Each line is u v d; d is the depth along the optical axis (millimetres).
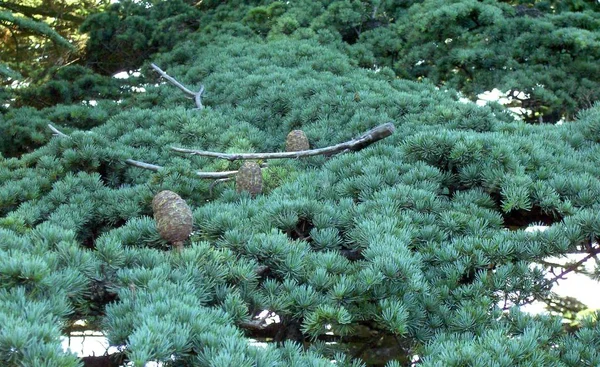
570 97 9844
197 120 6727
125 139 6383
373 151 5250
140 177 5754
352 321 3326
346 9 11211
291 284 3268
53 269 2746
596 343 3393
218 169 5602
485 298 3516
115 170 5758
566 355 3277
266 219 4000
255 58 9656
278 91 7539
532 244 3832
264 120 7316
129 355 2336
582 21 10531
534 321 3506
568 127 6031
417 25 10477
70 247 2938
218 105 8266
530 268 3725
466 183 4621
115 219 5086
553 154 5270
